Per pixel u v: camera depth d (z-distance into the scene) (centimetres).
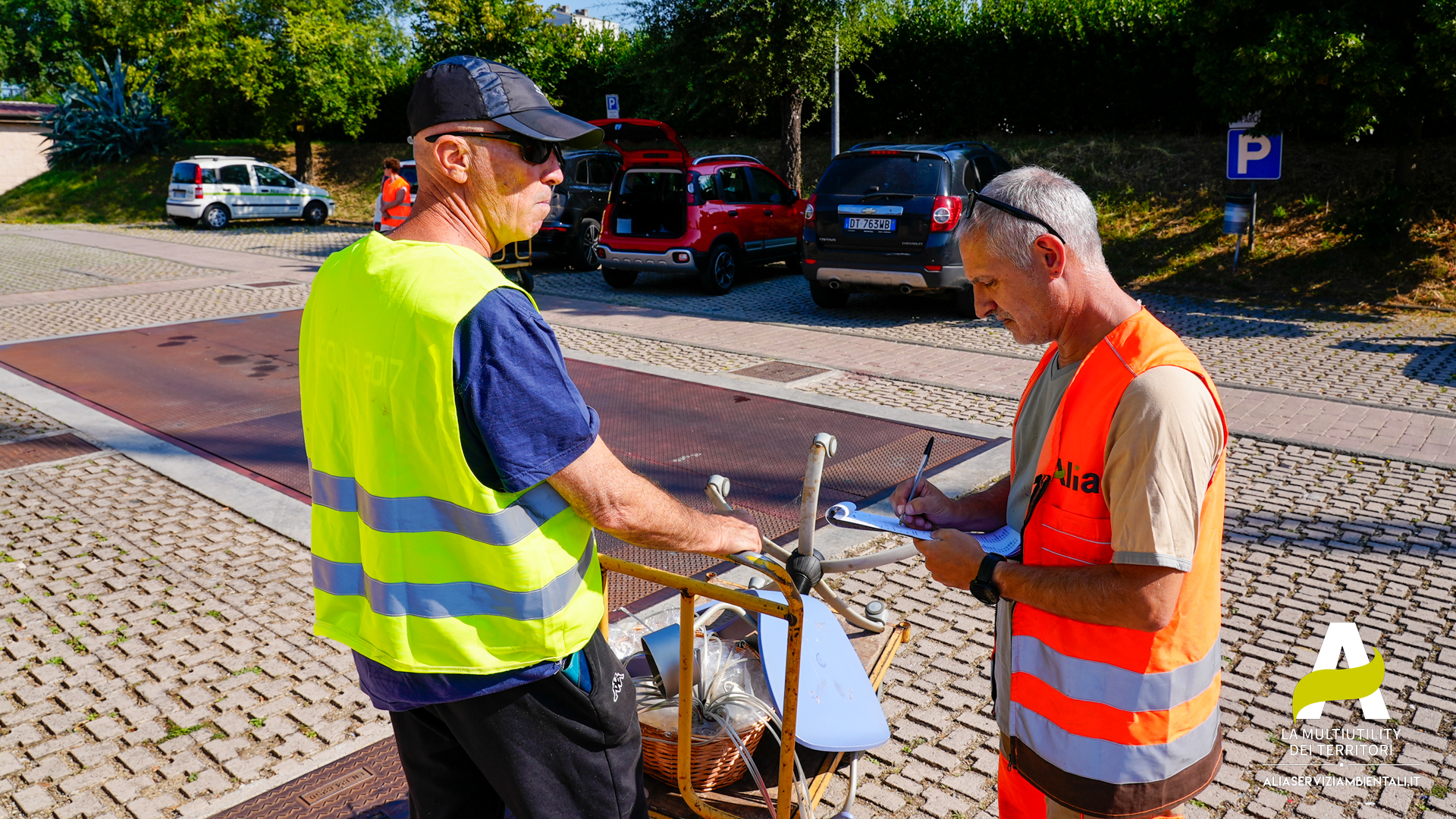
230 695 341
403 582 158
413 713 181
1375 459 580
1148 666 163
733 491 545
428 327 146
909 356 886
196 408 717
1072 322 166
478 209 168
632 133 1255
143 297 1235
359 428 157
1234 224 1200
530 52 2264
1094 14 1639
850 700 224
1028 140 1708
